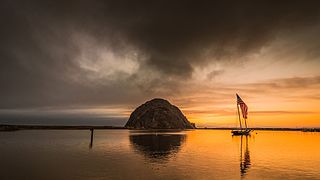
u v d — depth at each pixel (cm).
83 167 3619
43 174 3198
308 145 7512
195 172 3334
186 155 4972
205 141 9325
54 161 4138
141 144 7606
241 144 7894
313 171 3431
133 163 3962
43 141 8281
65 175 3139
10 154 4988
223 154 5184
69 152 5344
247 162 4122
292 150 6047
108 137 11431
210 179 2984
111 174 3198
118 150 5797
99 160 4259
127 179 2959
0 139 9169
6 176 3092
